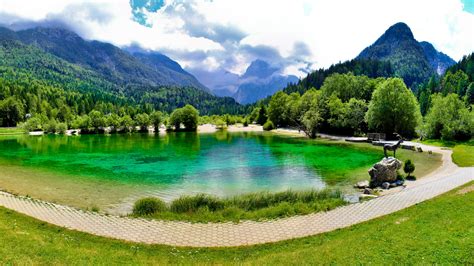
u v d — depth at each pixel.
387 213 22.98
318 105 112.38
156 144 86.75
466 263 13.09
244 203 26.83
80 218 23.91
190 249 18.14
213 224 22.42
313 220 22.69
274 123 152.62
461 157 49.69
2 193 32.09
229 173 45.12
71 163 54.41
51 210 25.88
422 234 16.38
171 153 67.12
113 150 72.88
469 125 71.12
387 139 88.25
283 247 18.11
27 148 77.56
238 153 66.12
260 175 43.41
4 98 173.75
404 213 21.95
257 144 83.56
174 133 133.88
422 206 22.98
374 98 89.69
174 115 144.75
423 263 13.24
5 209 24.64
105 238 19.77
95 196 33.00
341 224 21.50
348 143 81.94
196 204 26.28
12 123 159.38
